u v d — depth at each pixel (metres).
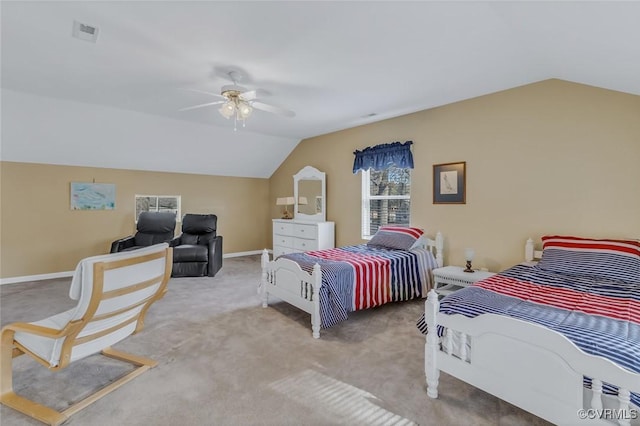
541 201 3.25
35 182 4.72
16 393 1.96
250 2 1.86
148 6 1.92
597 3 1.52
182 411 1.79
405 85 3.29
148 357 2.40
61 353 1.79
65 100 3.88
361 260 3.33
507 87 3.39
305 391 1.98
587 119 2.96
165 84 3.28
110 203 5.34
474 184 3.75
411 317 3.24
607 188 2.86
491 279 2.48
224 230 6.68
